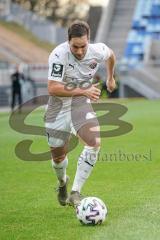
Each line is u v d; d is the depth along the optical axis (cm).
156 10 11550
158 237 1455
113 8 12044
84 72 1752
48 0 17712
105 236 1488
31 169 2706
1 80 8688
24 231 1596
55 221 1694
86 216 1605
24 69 8706
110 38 11662
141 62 10350
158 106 7131
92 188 2189
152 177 2383
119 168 2631
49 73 1719
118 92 9712
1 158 3070
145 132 4084
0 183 2369
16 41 11681
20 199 2041
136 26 11462
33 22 12838
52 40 12644
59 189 1873
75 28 1645
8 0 13038
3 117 5953
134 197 1991
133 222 1625
